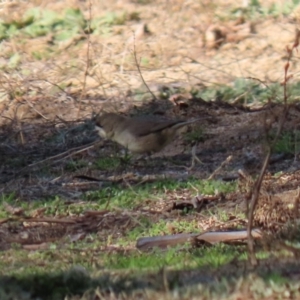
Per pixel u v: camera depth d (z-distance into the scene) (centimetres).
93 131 1745
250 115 1761
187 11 2378
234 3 2391
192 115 1798
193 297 807
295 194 1215
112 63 2150
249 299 802
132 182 1430
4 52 2280
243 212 1208
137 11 2398
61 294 849
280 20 2309
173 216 1237
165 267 916
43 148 1691
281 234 1042
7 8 2455
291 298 801
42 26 2373
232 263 935
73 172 1534
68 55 2236
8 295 841
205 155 1579
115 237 1170
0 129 1805
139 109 1867
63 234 1198
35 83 2045
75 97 1953
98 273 923
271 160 1484
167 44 2252
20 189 1434
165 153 1605
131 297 824
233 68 2098
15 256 1089
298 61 2092
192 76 2038
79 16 2389
